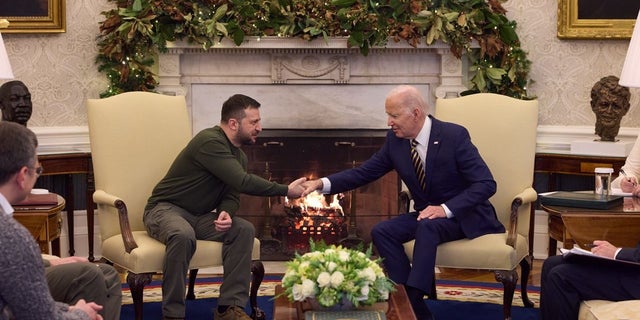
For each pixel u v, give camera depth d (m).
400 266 4.49
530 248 6.00
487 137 4.89
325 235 6.07
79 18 6.06
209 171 4.59
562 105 6.15
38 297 2.67
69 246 5.97
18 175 2.86
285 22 5.88
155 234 4.50
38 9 5.95
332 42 5.91
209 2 5.87
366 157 6.19
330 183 4.75
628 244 4.16
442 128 4.60
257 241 4.68
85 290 3.51
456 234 4.47
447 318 4.82
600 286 3.72
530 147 4.87
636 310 3.38
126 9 5.82
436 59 6.11
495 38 5.93
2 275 2.61
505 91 6.07
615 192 4.58
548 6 6.11
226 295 4.48
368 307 3.43
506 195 4.86
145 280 4.38
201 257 4.48
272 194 4.61
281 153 6.19
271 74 6.09
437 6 5.97
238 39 5.80
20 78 6.02
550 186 5.88
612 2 5.96
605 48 6.07
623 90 5.59
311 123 6.18
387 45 5.96
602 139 5.71
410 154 4.64
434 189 4.60
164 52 5.92
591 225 4.16
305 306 3.39
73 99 6.10
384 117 6.17
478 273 5.86
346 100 6.16
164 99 4.96
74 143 6.03
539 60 6.16
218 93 6.13
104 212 4.72
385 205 6.10
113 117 4.80
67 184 5.91
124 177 4.78
